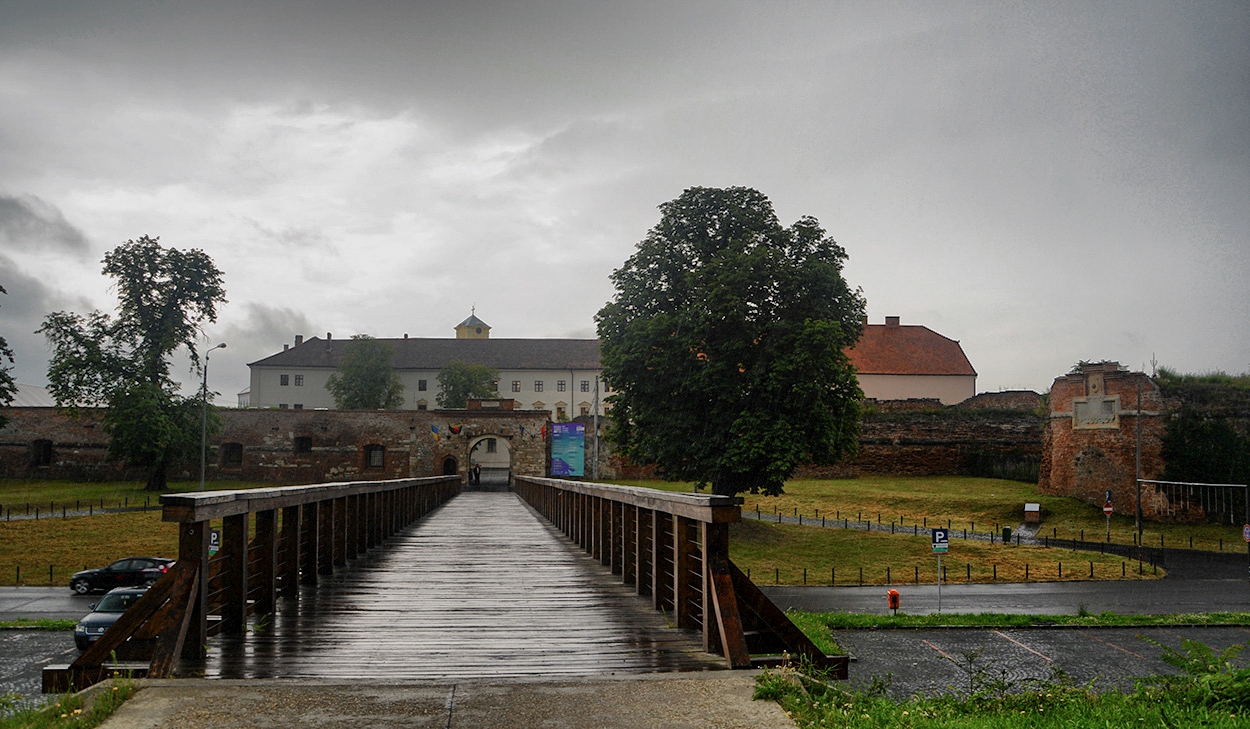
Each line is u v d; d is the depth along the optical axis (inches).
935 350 3132.4
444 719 199.8
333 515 482.9
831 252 1288.1
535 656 272.5
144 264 1957.4
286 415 2335.1
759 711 208.5
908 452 2154.3
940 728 223.3
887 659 676.1
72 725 190.2
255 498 315.3
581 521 663.8
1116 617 823.1
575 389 3782.0
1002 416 2165.4
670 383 1242.0
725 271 1206.3
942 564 1169.4
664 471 1306.6
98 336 1946.4
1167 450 1530.5
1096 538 1396.4
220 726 191.8
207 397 1927.9
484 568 511.2
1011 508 1594.5
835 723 202.7
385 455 2338.8
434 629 315.9
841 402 1219.2
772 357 1178.0
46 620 758.5
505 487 2303.2
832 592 1000.9
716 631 276.1
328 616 342.3
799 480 2079.2
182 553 252.7
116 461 2069.4
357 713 203.2
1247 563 1187.9
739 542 1293.1
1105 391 1628.9
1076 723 245.3
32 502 1733.5
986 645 727.7
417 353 3843.5
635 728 194.7
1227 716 250.1
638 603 379.2
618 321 1288.1
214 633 299.6
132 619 245.3
